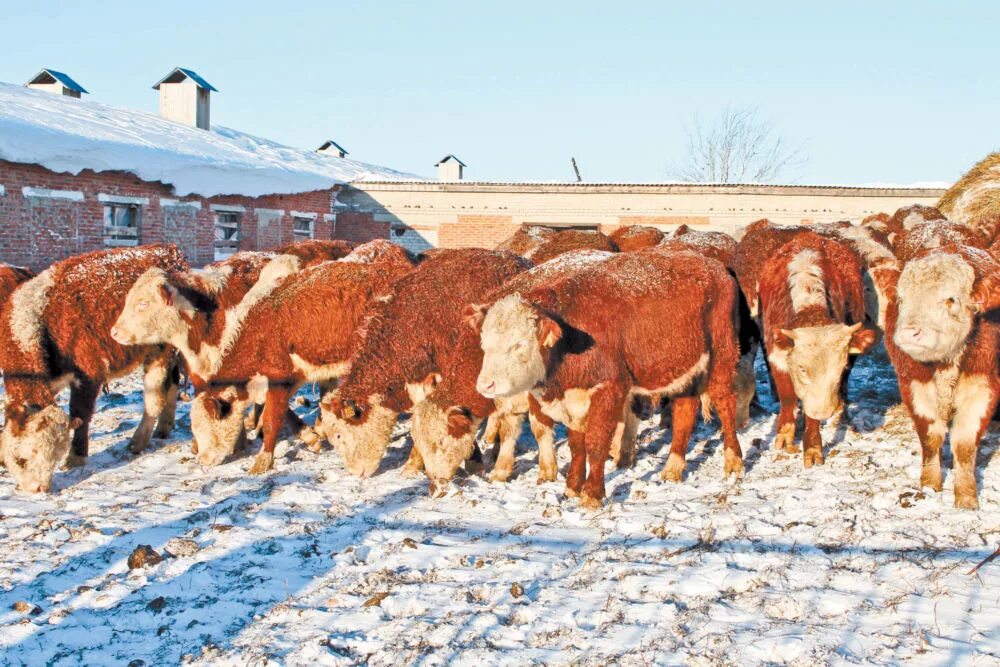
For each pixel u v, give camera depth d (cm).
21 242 1716
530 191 3025
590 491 689
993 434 809
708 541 598
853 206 2922
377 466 829
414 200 3073
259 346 843
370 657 456
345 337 852
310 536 641
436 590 533
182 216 2181
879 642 439
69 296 848
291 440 949
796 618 477
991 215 1241
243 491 763
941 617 463
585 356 674
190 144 2436
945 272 607
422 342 806
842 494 680
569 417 705
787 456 811
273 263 919
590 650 451
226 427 851
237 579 565
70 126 1958
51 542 638
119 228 1992
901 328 616
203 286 890
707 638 452
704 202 2972
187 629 496
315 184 2780
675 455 770
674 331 720
